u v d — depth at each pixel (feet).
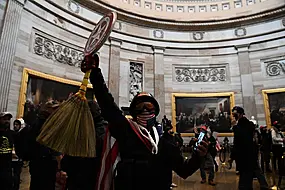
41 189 10.27
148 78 61.98
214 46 64.75
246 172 16.22
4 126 14.11
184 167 6.72
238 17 63.46
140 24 63.82
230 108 59.62
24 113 39.40
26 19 42.60
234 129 17.37
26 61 41.60
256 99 58.59
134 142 6.57
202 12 67.51
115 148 6.75
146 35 63.82
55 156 10.55
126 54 60.70
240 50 62.59
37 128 10.09
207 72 64.18
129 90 59.31
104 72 56.39
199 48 65.31
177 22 65.46
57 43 48.47
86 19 54.39
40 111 10.47
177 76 64.03
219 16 66.03
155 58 63.16
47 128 6.48
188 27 66.03
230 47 64.08
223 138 57.41
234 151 17.04
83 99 6.83
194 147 6.89
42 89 43.62
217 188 22.65
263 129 30.50
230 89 61.46
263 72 59.36
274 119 55.26
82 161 8.64
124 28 61.57
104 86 7.16
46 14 46.78
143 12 64.85
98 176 6.61
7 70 37.55
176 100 62.03
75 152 6.43
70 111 6.62
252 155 16.31
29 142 10.06
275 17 59.62
